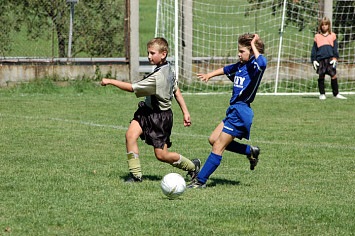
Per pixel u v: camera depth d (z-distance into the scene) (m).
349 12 56.56
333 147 25.66
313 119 35.22
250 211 14.15
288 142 27.12
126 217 13.41
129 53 50.97
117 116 35.22
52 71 49.56
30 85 48.34
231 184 17.88
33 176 18.28
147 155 23.28
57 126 30.84
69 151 23.70
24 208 14.14
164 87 17.03
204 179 17.23
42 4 49.34
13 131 28.77
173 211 14.03
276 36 67.06
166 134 17.61
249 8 64.56
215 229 12.62
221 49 59.91
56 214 13.62
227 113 17.52
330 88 52.94
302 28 60.22
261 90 52.19
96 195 15.74
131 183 17.50
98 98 45.00
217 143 17.27
